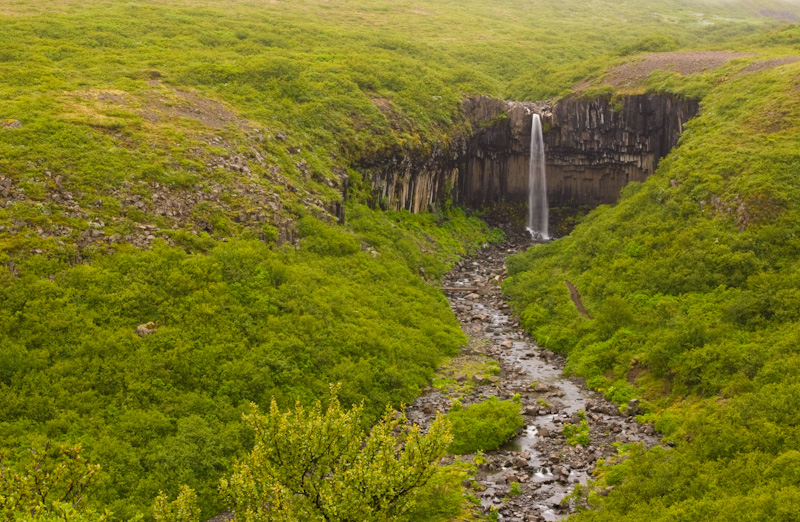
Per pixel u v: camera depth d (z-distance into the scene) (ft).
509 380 120.98
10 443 78.74
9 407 83.51
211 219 130.31
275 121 175.42
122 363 94.68
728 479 76.02
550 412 107.55
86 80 169.99
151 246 117.60
